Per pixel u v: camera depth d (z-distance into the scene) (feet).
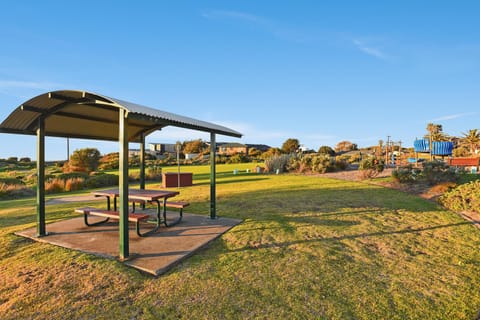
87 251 13.19
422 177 34.50
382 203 24.70
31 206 27.63
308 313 8.33
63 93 13.12
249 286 9.88
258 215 20.44
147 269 10.99
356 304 8.82
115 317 8.22
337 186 36.83
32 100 14.03
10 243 14.76
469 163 58.85
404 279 10.52
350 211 21.59
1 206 28.73
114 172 74.28
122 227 12.14
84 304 8.91
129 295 9.37
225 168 88.07
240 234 15.75
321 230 16.51
